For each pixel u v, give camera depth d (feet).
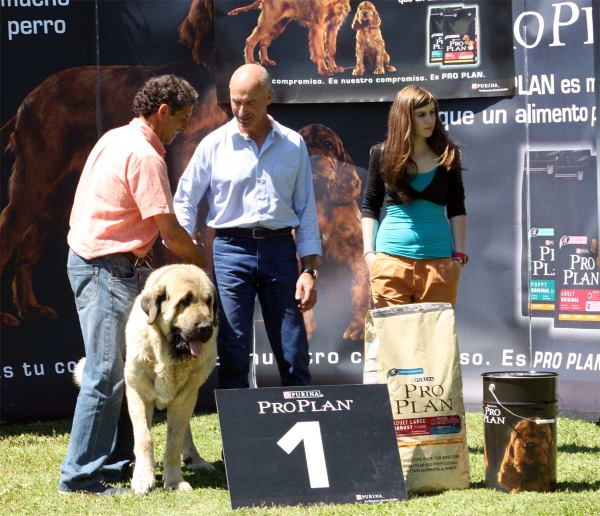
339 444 17.88
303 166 22.04
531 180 28.43
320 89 28.76
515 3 28.25
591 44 27.78
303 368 21.56
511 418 18.40
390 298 21.72
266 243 21.36
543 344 28.48
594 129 27.84
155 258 29.22
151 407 19.95
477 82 28.43
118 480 20.67
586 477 19.81
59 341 29.17
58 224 29.04
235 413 17.79
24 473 21.91
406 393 18.84
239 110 20.74
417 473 18.60
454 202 22.21
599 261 27.86
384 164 21.33
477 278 28.86
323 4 28.60
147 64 28.91
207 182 21.93
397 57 28.68
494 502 17.35
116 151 19.58
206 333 18.63
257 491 17.10
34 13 28.71
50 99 28.84
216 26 28.71
